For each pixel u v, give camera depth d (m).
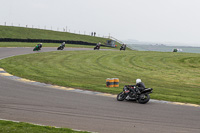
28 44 88.31
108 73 46.28
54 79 35.44
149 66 59.31
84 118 17.08
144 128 15.40
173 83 40.16
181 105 23.33
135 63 62.66
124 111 19.69
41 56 62.12
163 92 30.30
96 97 25.08
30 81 32.47
